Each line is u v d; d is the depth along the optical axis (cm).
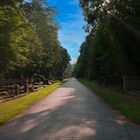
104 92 3238
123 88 3447
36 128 1074
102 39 4112
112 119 1302
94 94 2988
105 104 1966
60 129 1049
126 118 1338
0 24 2150
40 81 5528
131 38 3116
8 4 2091
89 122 1211
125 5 2831
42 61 5166
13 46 2320
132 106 1791
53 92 3366
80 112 1534
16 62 2592
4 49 2234
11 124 1177
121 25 3028
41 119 1290
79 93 3166
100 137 923
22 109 1678
